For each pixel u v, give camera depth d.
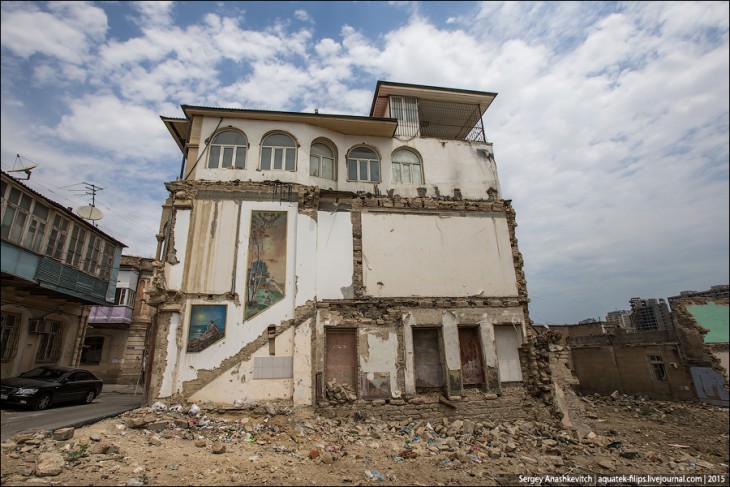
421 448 10.73
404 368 14.08
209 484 7.05
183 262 13.33
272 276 13.78
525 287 16.41
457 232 16.34
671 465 10.99
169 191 14.30
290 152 15.45
